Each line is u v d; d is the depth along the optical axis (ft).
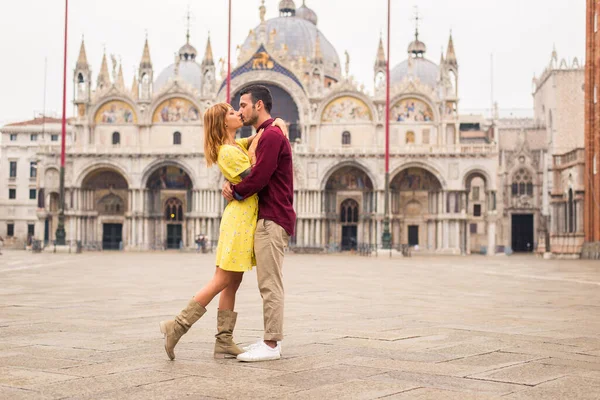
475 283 104.94
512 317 57.16
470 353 38.50
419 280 112.57
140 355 37.63
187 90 346.74
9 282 100.83
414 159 334.44
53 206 350.23
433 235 342.64
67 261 190.90
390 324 51.65
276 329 36.47
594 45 247.09
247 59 345.92
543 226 393.91
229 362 35.76
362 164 336.70
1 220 454.81
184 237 350.84
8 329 48.01
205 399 27.73
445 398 28.04
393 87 343.46
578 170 252.01
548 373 33.09
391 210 342.23
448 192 333.01
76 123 346.74
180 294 80.23
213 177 338.54
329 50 416.87
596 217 242.17
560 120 397.80
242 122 39.19
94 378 31.53
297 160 337.11
